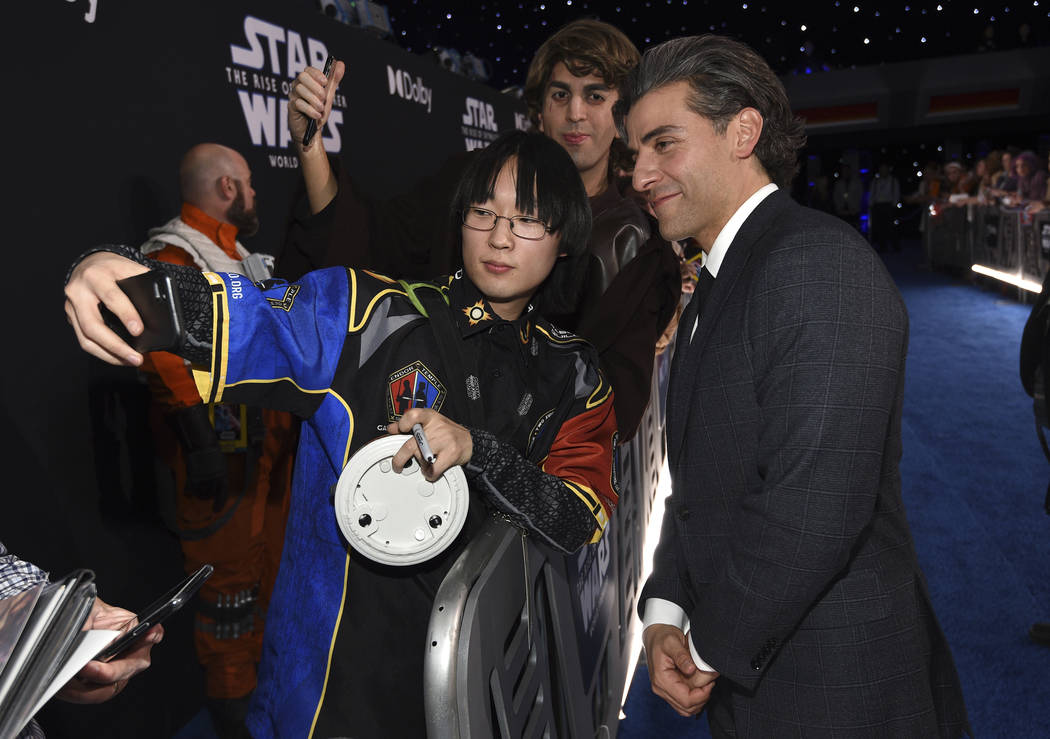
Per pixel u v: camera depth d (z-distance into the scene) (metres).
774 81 1.15
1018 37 15.98
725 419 1.13
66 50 2.16
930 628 1.25
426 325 1.15
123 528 2.30
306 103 1.48
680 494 1.24
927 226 12.81
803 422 1.00
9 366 1.98
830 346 1.00
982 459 4.53
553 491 1.10
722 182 1.17
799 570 1.02
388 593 1.11
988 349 7.15
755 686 1.14
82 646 0.79
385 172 4.43
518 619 1.13
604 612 1.90
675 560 1.37
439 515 1.01
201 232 2.40
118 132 2.35
